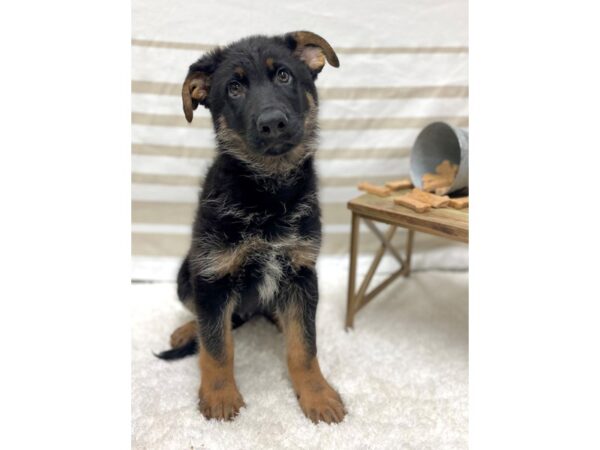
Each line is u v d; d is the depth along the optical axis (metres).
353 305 0.62
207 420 0.47
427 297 0.71
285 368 0.55
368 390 0.51
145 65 0.63
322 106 0.68
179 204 0.71
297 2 0.62
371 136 0.71
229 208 0.46
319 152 0.71
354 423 0.47
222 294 0.48
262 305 0.55
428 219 0.53
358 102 0.68
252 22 0.62
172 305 0.68
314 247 0.49
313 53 0.50
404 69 0.67
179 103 0.65
